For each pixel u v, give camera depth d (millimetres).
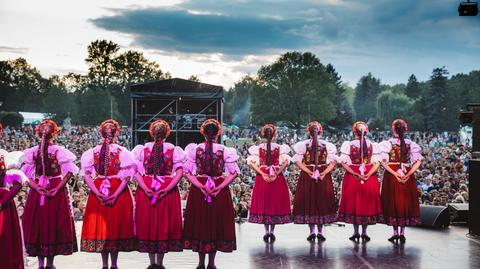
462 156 28844
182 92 19844
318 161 8758
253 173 21969
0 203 5895
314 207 8734
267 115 87312
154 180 6680
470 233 8906
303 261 7266
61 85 113188
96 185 6645
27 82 122562
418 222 8633
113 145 6742
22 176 6035
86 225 6633
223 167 6859
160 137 6746
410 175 8688
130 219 6750
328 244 8414
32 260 7363
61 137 40562
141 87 19828
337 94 127562
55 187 6645
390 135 67562
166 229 6672
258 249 8023
